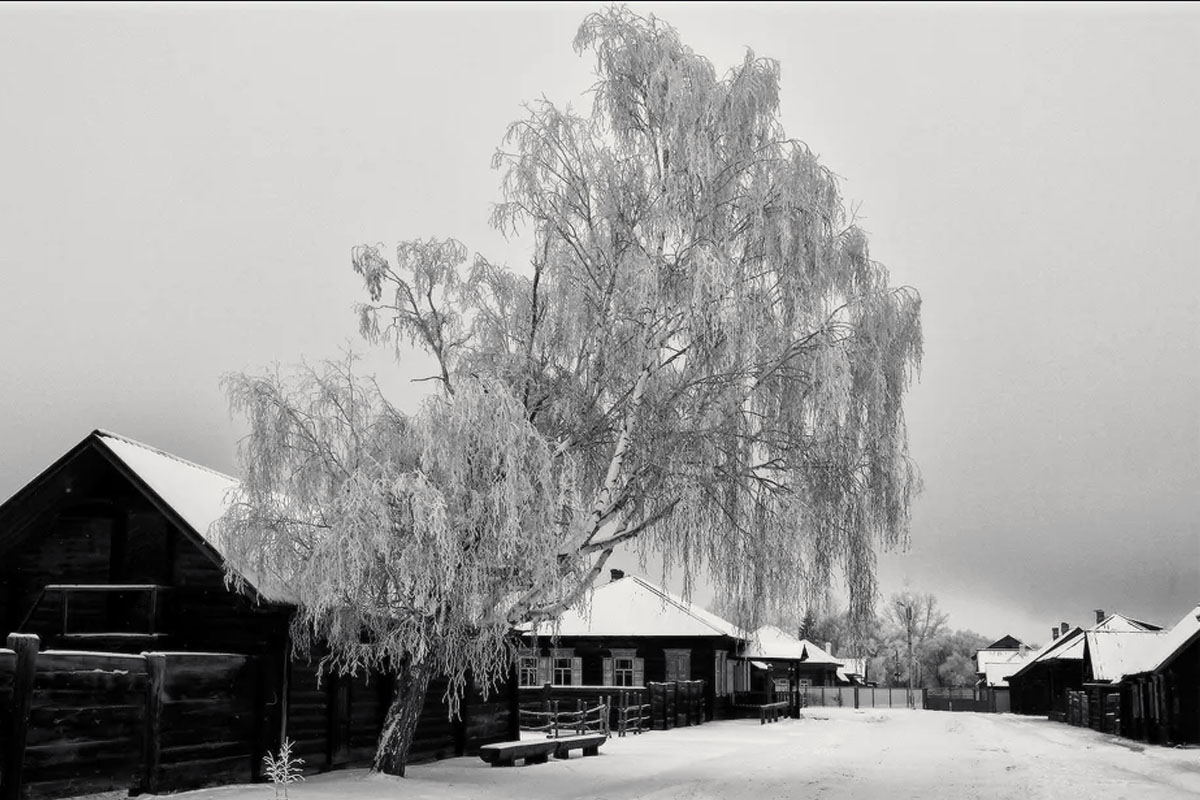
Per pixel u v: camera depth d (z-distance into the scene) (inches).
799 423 815.7
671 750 1203.2
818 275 808.3
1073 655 2600.9
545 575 736.3
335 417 759.7
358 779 770.2
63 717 595.5
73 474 791.1
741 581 847.7
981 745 1424.7
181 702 668.7
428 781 784.3
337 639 743.7
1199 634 1444.4
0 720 549.6
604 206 828.6
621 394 829.2
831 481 820.6
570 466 759.7
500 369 809.5
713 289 759.1
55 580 807.1
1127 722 1713.8
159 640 776.9
